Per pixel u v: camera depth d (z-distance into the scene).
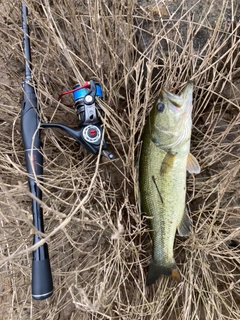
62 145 0.52
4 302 0.54
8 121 0.52
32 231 0.35
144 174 0.47
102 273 0.52
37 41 0.50
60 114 0.51
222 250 0.52
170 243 0.47
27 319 0.51
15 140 0.52
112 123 0.47
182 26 0.50
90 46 0.49
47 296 0.38
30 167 0.42
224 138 0.51
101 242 0.52
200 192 0.51
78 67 0.51
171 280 0.52
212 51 0.46
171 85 0.48
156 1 0.49
